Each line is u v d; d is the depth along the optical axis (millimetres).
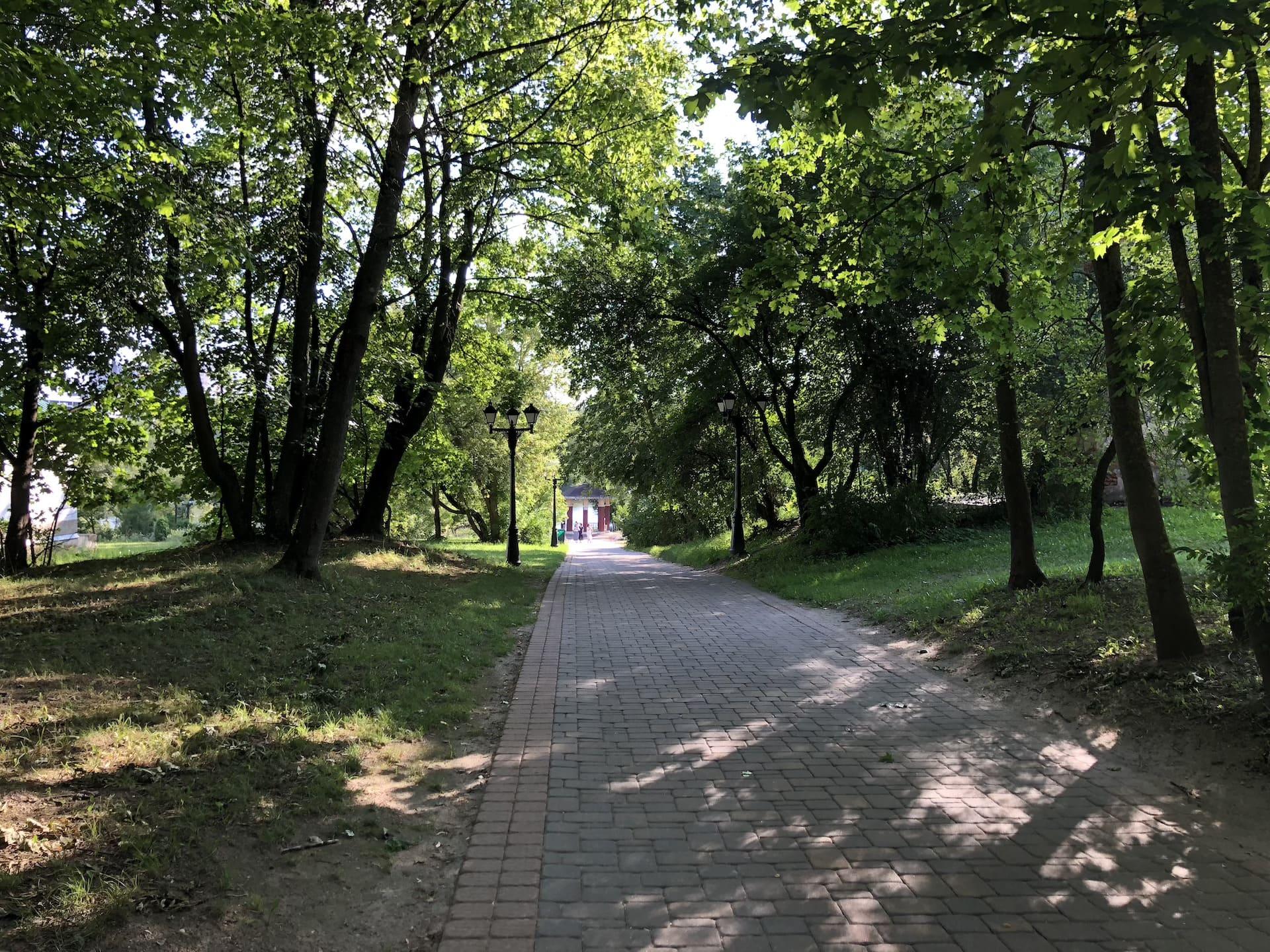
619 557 32969
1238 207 5199
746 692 7270
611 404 27719
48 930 2908
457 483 37531
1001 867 3799
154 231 11594
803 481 22484
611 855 3922
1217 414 5363
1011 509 10641
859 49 4652
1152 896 3521
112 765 4484
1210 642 6746
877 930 3238
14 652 6754
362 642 8250
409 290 17672
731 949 3094
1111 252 7305
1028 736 5891
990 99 5277
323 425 11664
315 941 3111
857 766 5250
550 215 18688
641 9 13234
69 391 15516
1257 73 5883
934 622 9773
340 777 4719
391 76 11727
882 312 17688
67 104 8570
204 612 8656
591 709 6699
